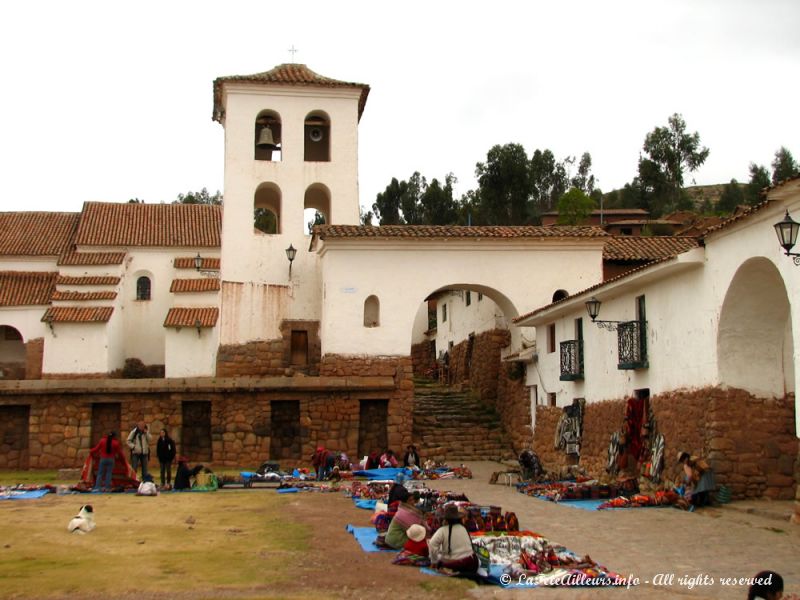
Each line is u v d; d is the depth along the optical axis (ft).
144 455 77.87
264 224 255.50
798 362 48.98
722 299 58.90
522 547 41.93
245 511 60.75
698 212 282.15
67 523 53.26
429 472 88.22
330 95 122.93
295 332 118.32
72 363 121.49
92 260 132.16
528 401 104.94
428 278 105.91
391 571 38.55
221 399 100.53
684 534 49.19
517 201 270.05
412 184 302.66
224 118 126.00
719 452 59.31
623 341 73.97
